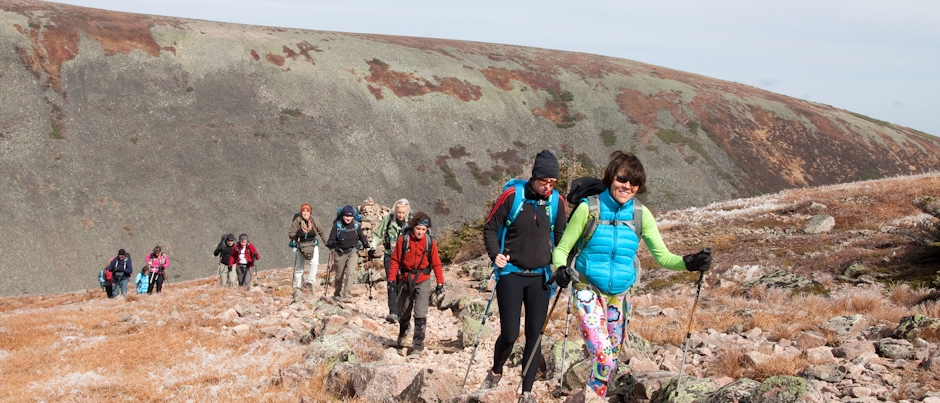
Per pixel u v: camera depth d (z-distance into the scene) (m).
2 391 7.15
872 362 6.20
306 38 161.50
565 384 6.21
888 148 166.12
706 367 6.78
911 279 13.72
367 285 16.91
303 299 13.48
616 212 4.82
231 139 114.81
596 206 4.80
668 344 8.16
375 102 140.75
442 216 110.00
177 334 9.88
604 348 4.80
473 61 175.88
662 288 15.66
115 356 8.62
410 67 160.38
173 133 111.81
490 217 5.55
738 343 7.99
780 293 13.12
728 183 135.00
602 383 4.84
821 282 14.41
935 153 169.75
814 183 145.50
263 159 111.44
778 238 21.38
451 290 13.46
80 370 8.00
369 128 130.88
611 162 4.81
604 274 4.80
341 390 6.41
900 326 7.40
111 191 92.19
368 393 6.11
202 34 146.88
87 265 77.31
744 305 11.83
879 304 10.63
